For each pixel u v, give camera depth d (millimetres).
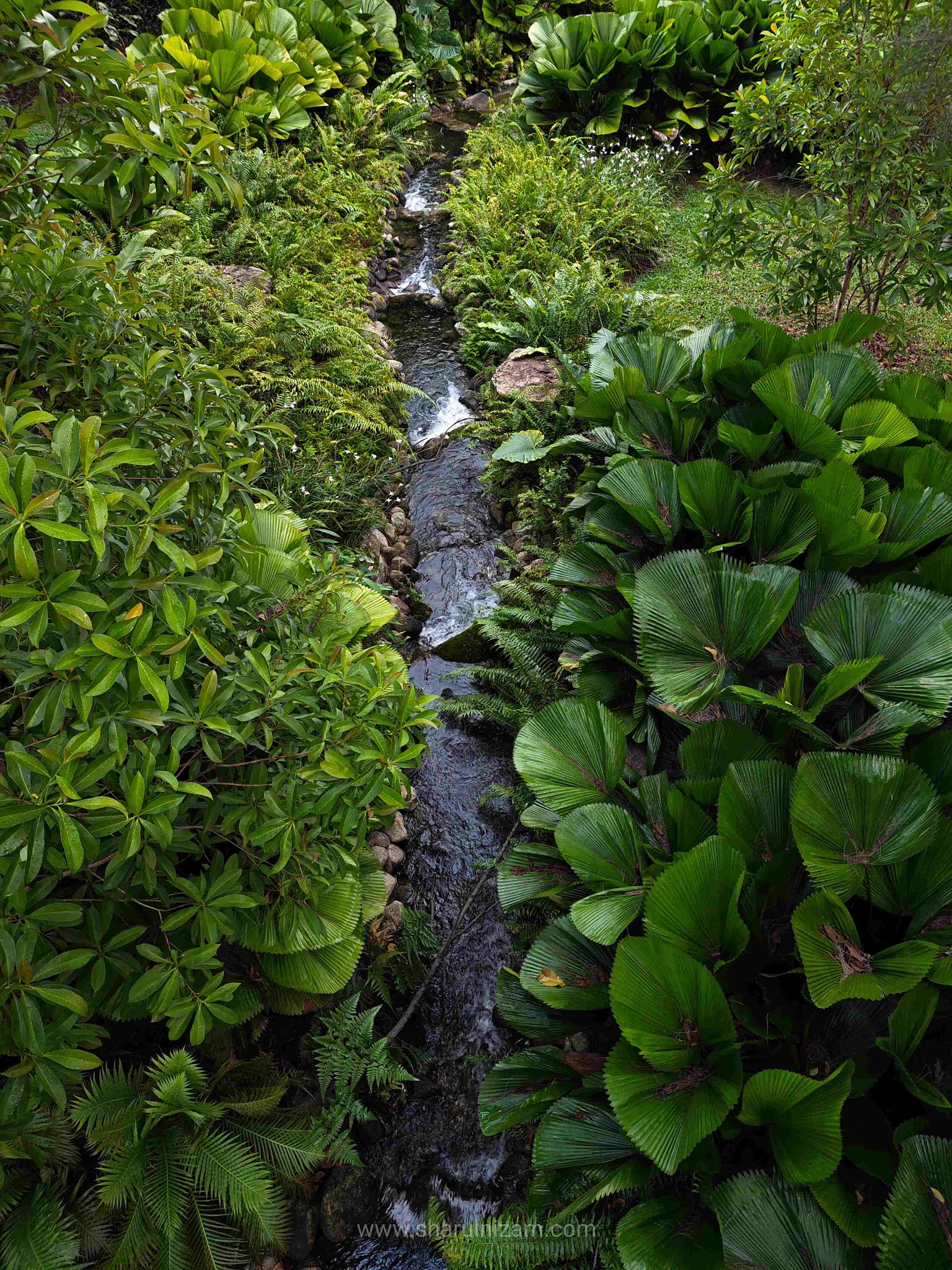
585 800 2764
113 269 2629
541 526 4953
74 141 1943
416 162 10453
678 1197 2020
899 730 2400
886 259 5309
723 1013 2004
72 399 2541
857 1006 2125
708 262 6254
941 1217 1659
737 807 2363
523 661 4008
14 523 1492
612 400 4141
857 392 3828
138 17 8805
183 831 2162
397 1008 3035
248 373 5078
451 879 3518
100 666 1708
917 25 4332
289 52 8672
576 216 7816
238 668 2316
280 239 6859
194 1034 2049
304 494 4582
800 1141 1861
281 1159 2328
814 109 4988
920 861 2148
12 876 1634
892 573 3061
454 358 7062
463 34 13281
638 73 9820
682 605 2877
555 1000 2428
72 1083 2258
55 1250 1940
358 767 2482
